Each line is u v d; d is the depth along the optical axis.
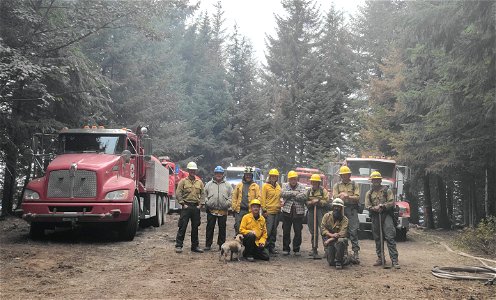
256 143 40.88
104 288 7.30
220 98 42.06
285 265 10.02
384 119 26.91
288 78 43.03
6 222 16.59
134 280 7.93
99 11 16.39
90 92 19.17
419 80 24.17
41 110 17.83
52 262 9.27
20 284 7.39
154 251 11.18
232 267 9.44
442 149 17.89
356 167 18.73
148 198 15.76
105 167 12.36
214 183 11.53
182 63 45.97
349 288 7.96
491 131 15.98
